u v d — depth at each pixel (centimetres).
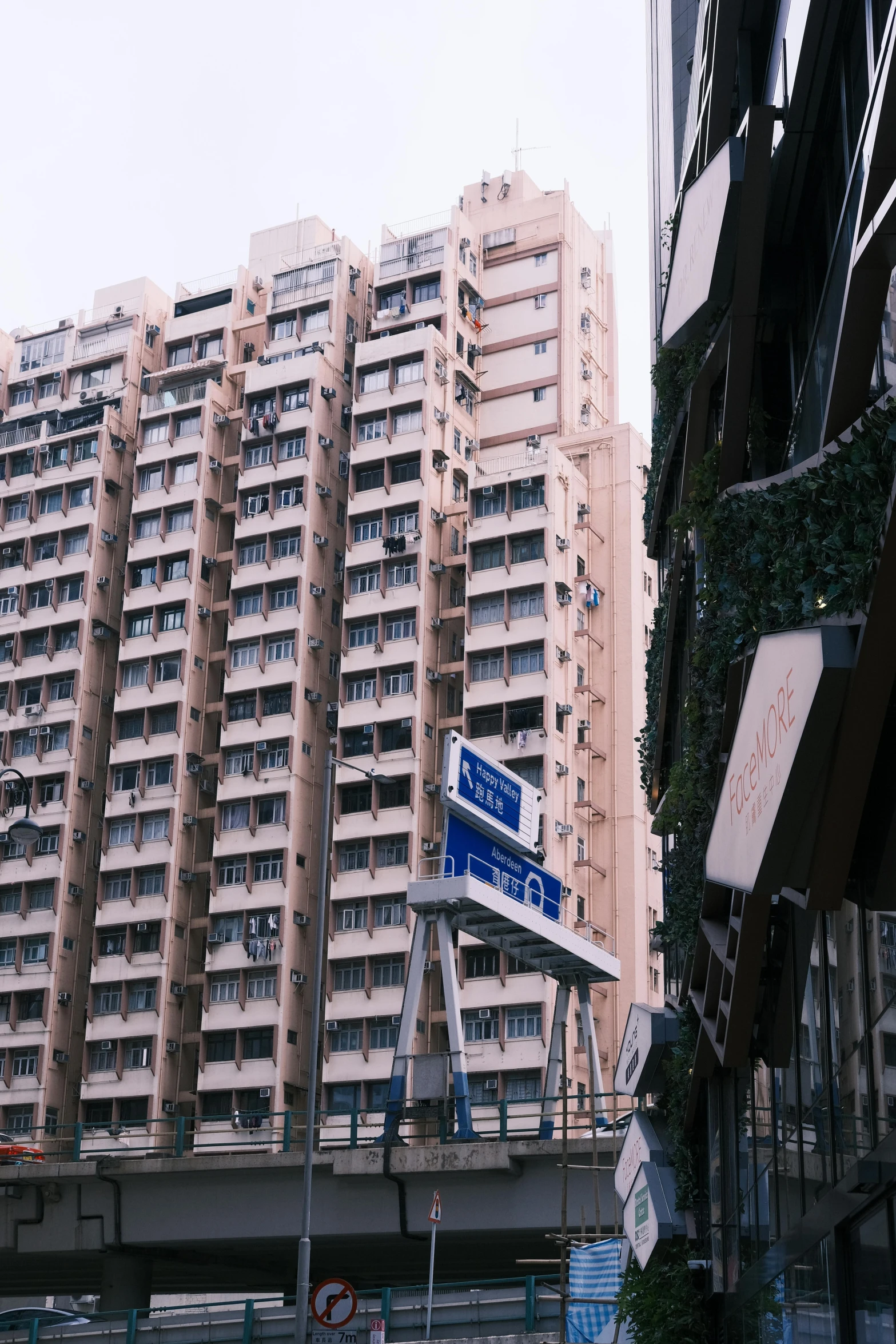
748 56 1479
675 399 1916
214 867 6525
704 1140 2069
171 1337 3288
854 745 854
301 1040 6238
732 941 1512
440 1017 5947
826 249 1276
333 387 7294
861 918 1021
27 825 2677
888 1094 943
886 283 894
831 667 827
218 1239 3875
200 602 7144
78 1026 6769
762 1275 1520
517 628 6391
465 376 7375
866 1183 972
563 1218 2741
